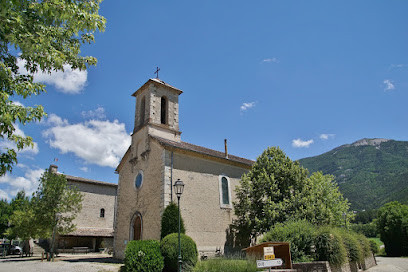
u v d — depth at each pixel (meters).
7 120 5.57
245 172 22.16
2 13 5.13
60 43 7.21
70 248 30.42
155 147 18.69
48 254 20.91
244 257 13.28
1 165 6.08
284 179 19.17
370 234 55.81
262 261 8.75
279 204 17.70
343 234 16.06
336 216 23.50
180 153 18.36
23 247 31.44
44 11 5.96
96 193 33.94
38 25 6.09
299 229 14.34
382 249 41.34
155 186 17.64
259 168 20.11
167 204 16.53
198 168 19.02
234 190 20.72
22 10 5.98
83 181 32.81
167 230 15.23
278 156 20.19
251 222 18.39
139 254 13.17
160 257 13.50
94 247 31.12
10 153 6.19
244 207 18.56
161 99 22.30
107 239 32.28
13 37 5.54
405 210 34.69
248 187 19.25
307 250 13.89
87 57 7.77
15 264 18.38
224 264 10.92
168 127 20.97
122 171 22.09
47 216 22.77
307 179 20.02
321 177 25.28
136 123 21.92
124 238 19.64
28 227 22.41
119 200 21.38
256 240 20.39
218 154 23.84
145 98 21.52
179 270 12.06
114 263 17.28
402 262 24.16
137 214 18.72
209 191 19.02
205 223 17.89
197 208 17.86
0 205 41.03
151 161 18.72
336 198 24.86
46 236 23.05
